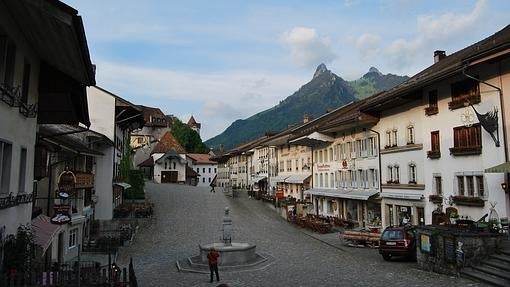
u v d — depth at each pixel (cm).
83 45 1126
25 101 1320
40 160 1773
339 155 4719
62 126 2909
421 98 3155
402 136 3412
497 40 2448
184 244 3328
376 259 2555
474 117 2572
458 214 2680
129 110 4256
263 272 2227
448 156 2822
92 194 3425
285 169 6600
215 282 1992
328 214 4997
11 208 1211
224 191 7550
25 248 1176
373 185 3931
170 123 13375
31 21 1091
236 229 4084
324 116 5944
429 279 1848
